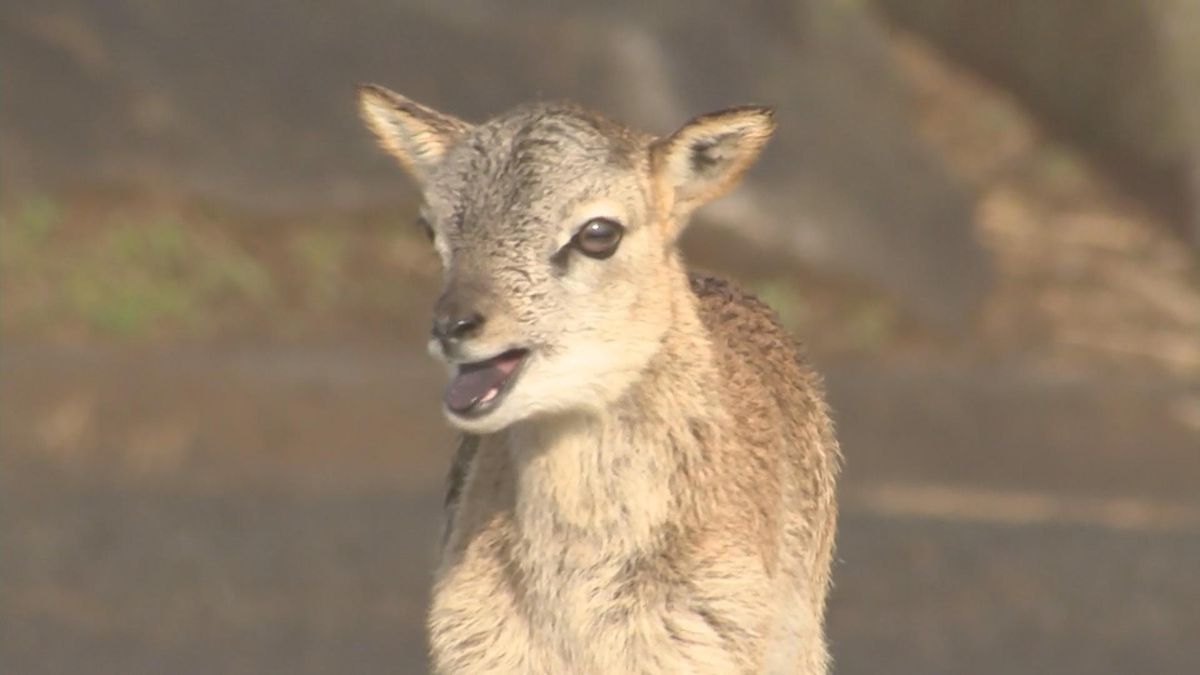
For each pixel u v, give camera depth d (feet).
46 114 61.77
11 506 48.21
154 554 45.88
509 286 24.70
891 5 77.82
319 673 40.40
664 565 25.11
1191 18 71.36
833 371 57.11
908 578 46.16
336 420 53.11
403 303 60.34
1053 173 71.82
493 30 62.59
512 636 25.45
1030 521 50.49
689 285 27.02
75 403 52.49
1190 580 46.75
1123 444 55.42
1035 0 74.08
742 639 25.25
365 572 45.29
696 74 61.72
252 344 57.47
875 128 65.16
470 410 24.39
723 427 25.76
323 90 62.95
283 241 61.52
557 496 25.09
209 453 52.13
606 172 25.18
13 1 62.95
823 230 61.41
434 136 26.58
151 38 63.16
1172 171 70.18
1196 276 66.80
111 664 40.50
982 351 60.95
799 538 27.37
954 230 64.08
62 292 58.13
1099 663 42.45
